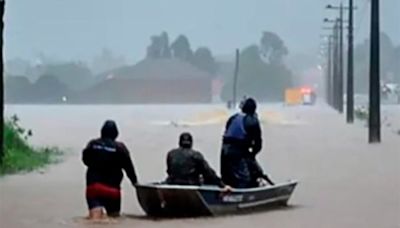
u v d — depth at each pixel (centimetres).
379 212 5684
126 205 5869
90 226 5028
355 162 9712
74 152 11050
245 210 5394
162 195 5084
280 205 5722
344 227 5066
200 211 5166
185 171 5250
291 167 9094
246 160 5509
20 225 5150
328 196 6488
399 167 9031
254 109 5578
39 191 6825
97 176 5228
